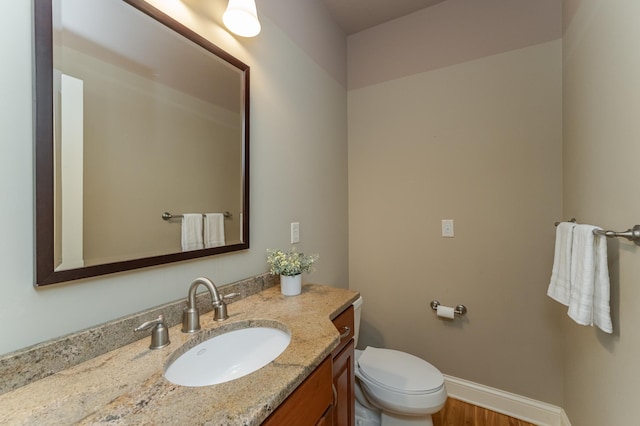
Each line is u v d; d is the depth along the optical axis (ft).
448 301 6.08
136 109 2.90
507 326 5.54
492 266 5.65
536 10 5.23
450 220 6.04
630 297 2.80
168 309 2.99
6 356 1.94
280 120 4.83
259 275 4.32
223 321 3.13
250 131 4.21
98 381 2.04
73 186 2.38
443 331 6.15
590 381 3.84
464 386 5.92
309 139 5.65
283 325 3.05
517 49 5.39
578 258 3.39
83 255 2.43
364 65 7.01
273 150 4.68
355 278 7.15
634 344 2.73
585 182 3.91
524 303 5.39
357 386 5.16
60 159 2.29
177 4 3.25
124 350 2.50
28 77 2.12
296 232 5.25
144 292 2.88
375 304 6.93
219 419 1.65
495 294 5.64
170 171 3.21
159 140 3.11
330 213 6.43
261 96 4.42
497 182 5.59
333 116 6.56
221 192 3.80
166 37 3.15
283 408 2.05
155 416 1.68
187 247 3.35
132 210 2.84
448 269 6.08
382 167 6.81
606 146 3.24
